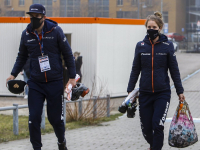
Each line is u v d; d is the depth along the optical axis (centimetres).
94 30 1691
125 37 1781
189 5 9212
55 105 590
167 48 595
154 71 595
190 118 610
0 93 1780
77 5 6775
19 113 1324
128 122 1128
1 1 7131
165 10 8881
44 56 580
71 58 599
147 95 606
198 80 2120
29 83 591
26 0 7169
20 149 766
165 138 855
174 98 1574
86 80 1705
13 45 1753
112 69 1748
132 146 785
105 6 7019
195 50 5084
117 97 1775
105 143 820
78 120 1128
